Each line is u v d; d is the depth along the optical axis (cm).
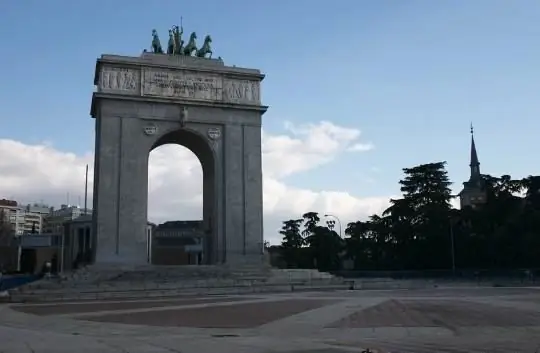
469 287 5903
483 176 10469
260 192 6425
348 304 3238
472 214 10012
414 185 10400
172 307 3200
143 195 6053
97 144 6125
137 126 6153
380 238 10681
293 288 5212
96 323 2386
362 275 8338
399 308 2930
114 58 6166
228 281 5175
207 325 2277
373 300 3556
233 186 6359
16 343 1730
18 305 3719
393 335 1933
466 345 1675
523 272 7638
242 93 6575
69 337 1894
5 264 12488
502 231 9375
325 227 12319
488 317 2489
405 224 10200
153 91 6244
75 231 11294
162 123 6253
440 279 7294
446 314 2622
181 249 12150
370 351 1495
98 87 6119
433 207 9944
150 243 11494
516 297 3853
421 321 2348
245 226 6303
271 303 3403
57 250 11756
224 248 6203
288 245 12888
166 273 5488
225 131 6438
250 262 6200
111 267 5650
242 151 6456
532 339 1814
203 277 5400
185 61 6456
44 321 2517
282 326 2217
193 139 6550
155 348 1602
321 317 2531
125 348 1602
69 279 5216
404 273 8181
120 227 5909
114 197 5950
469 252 9612
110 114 6081
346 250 12000
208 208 6600
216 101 6400
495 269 8600
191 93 6372
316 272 5912
